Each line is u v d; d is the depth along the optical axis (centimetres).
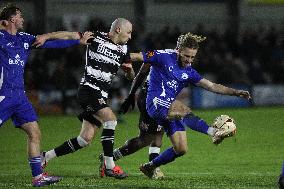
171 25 7250
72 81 5631
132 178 2403
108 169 2300
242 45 6394
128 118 4981
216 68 6066
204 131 2119
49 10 6900
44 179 2158
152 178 2391
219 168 2802
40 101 5509
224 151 3400
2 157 3234
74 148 2438
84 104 2339
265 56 6350
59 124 4700
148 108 2278
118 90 5391
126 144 2450
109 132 2302
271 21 7294
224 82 6003
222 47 6266
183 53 2220
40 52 5844
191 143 3716
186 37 2223
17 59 2111
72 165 2936
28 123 2145
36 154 2152
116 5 7131
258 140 3809
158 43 6144
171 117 2166
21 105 2133
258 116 4931
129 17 7169
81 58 5866
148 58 2267
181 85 2281
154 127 2389
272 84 5878
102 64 2330
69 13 6969
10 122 4888
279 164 2923
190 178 2420
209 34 6391
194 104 5675
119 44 2341
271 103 5866
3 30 2109
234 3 7200
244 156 3216
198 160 3083
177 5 7250
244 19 7262
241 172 2653
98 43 2327
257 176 2489
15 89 2116
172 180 2350
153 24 7212
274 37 6512
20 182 2289
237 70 6053
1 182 2292
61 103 5550
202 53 6134
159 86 2258
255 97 5831
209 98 5716
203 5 7275
